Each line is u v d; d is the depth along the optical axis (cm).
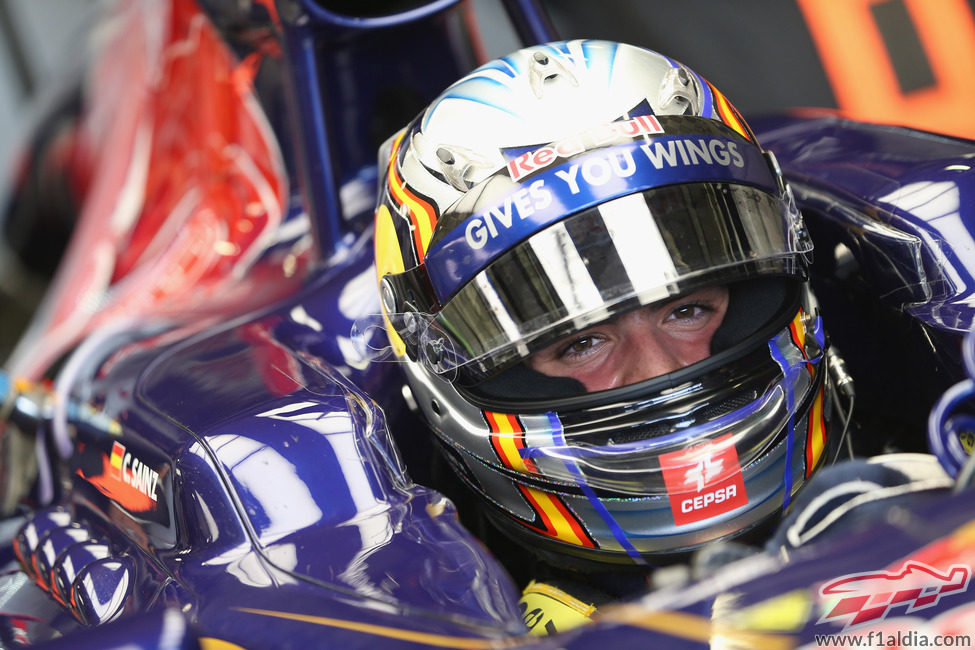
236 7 710
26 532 632
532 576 564
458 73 745
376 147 737
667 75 495
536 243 455
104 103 1266
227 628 388
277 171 824
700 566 392
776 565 317
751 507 463
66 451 670
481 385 497
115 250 991
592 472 466
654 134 468
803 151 628
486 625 346
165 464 500
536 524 496
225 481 459
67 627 563
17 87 1845
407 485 470
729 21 1367
